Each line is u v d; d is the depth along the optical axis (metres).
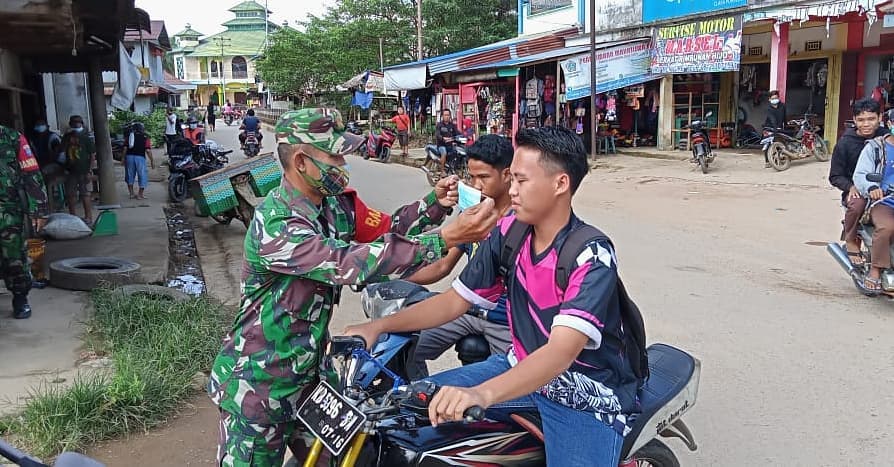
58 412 3.90
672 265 7.47
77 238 8.98
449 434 2.33
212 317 5.65
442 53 30.81
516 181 2.22
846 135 6.30
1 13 5.91
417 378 3.01
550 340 2.11
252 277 2.30
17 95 9.87
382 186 14.99
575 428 2.29
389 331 2.47
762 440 3.81
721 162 16.28
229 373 2.36
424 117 26.50
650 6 18.16
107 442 3.88
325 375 2.44
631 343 2.39
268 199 2.30
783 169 14.70
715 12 16.09
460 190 2.87
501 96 21.12
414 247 2.21
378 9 32.94
